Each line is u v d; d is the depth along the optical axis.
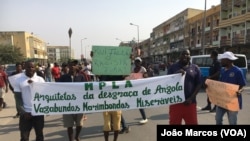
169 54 86.88
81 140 6.15
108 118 5.35
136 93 5.27
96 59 5.38
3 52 60.47
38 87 4.84
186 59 4.93
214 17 52.94
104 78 5.53
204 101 11.60
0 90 9.98
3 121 8.20
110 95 5.23
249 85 18.47
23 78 4.69
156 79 5.21
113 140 5.56
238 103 4.87
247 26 40.75
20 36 80.94
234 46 44.47
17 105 4.56
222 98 4.95
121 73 5.45
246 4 42.12
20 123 4.71
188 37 67.94
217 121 5.12
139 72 7.02
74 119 5.66
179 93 4.96
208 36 55.38
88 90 5.15
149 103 5.28
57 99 5.00
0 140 6.28
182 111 4.91
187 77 4.88
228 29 47.38
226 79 5.03
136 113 9.02
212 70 8.26
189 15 70.06
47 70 16.69
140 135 6.40
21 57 63.75
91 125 7.56
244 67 16.91
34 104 4.81
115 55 5.41
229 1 46.62
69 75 6.00
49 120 8.38
